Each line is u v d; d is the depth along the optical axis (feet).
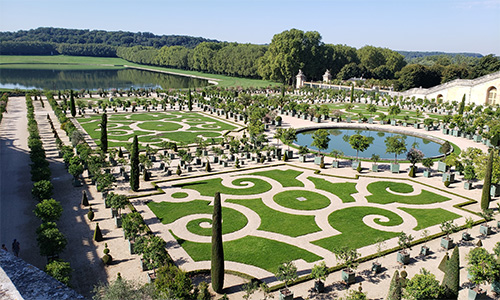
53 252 124.77
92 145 298.97
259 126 309.63
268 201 191.21
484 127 364.79
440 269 131.13
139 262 132.98
